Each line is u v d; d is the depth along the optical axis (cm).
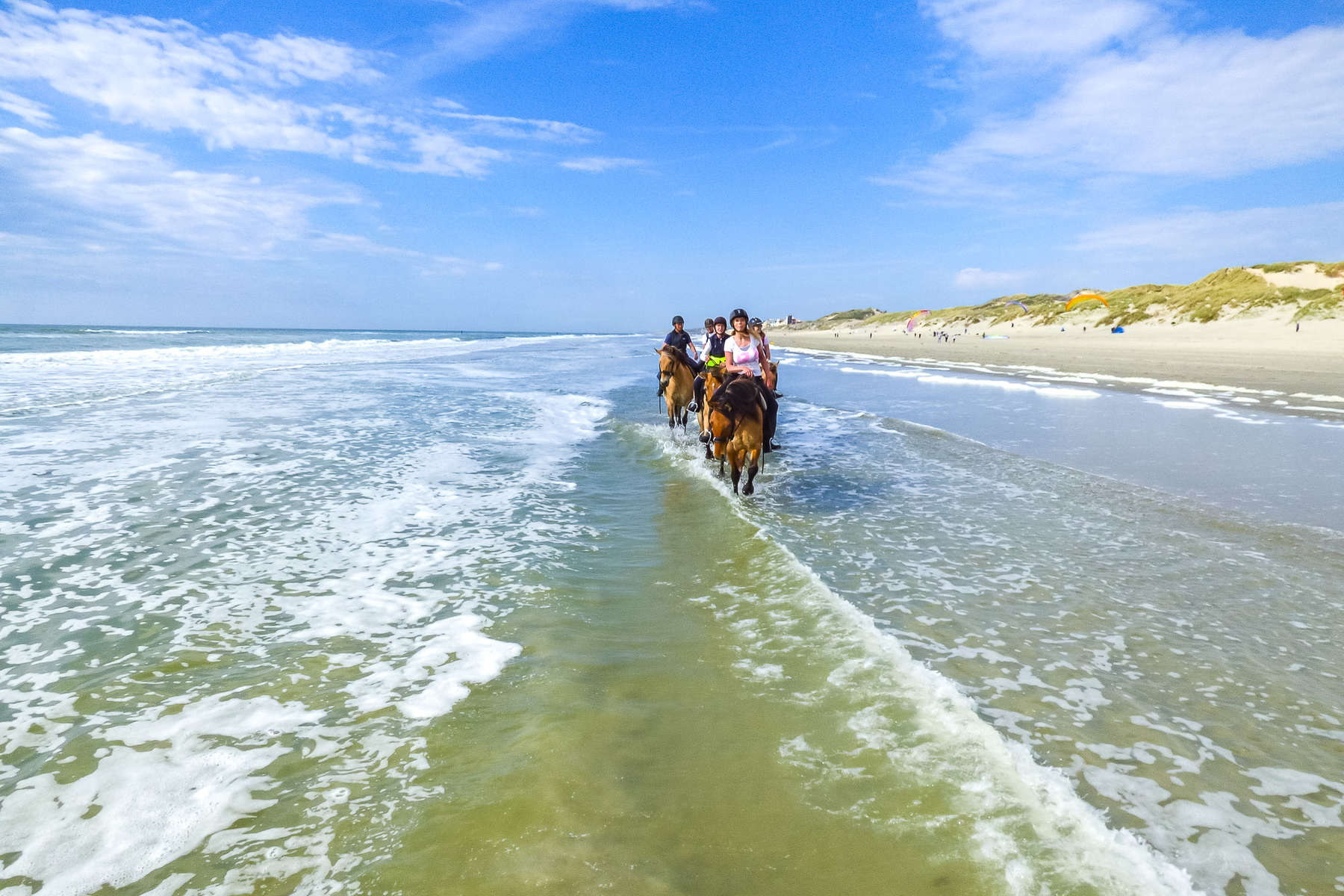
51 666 415
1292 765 330
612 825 286
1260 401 1853
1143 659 440
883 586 568
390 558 632
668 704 388
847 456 1160
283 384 2288
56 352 3706
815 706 385
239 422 1396
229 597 531
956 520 773
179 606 511
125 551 627
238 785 309
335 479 934
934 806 300
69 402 1611
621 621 505
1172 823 289
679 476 1024
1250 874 260
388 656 443
